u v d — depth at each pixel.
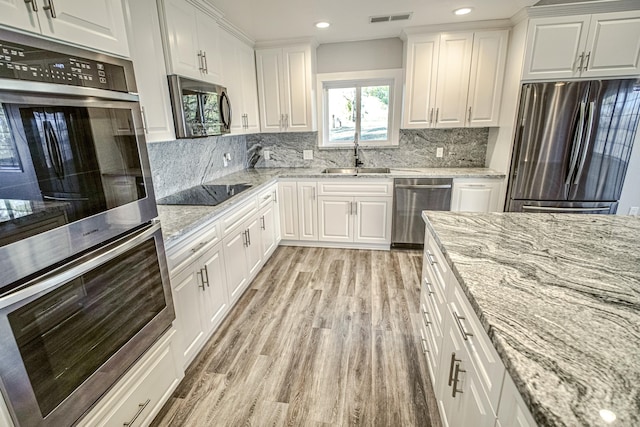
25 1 0.87
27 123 0.88
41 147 0.92
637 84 2.64
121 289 1.25
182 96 2.09
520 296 0.96
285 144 4.00
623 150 2.77
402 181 3.32
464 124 3.30
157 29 1.92
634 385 0.62
